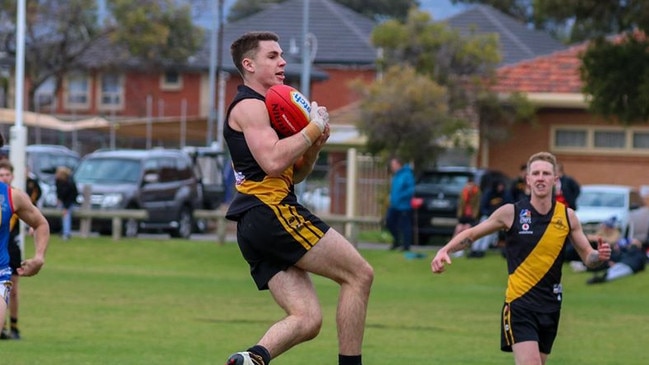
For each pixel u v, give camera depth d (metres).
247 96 20.09
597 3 69.75
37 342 39.66
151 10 152.62
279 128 19.84
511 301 25.38
